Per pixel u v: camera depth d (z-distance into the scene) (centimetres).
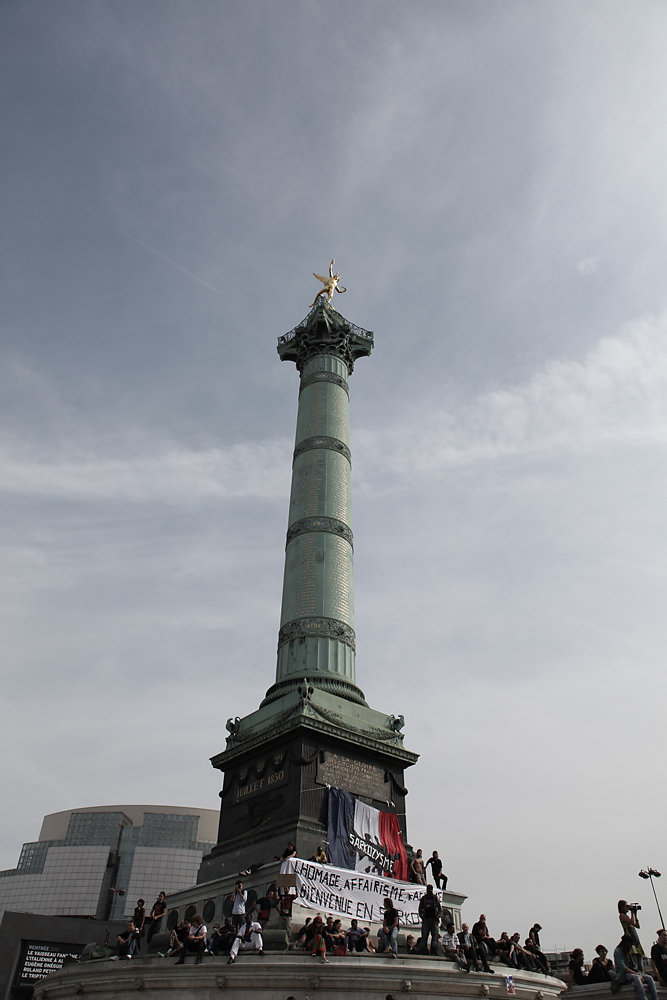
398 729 3634
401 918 2716
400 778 3522
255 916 2656
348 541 4228
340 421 4716
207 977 2067
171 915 3161
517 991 2245
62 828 13225
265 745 3456
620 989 1852
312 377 4912
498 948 2503
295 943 2327
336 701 3525
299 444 4638
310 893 2586
